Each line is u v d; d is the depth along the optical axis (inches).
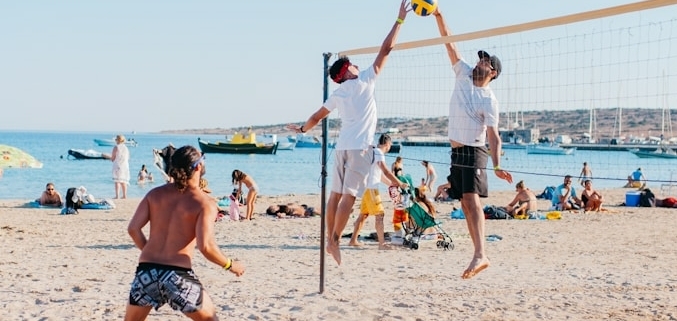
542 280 352.8
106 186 1221.7
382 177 470.9
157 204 180.9
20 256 419.2
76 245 477.7
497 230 597.9
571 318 269.3
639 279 359.6
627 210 808.9
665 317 272.7
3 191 1107.3
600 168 1996.8
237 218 655.8
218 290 317.1
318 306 281.0
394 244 480.1
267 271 376.2
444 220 668.7
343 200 266.2
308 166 2082.9
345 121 266.1
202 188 636.1
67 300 293.1
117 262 400.5
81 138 7150.6
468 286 332.5
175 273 175.0
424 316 268.4
